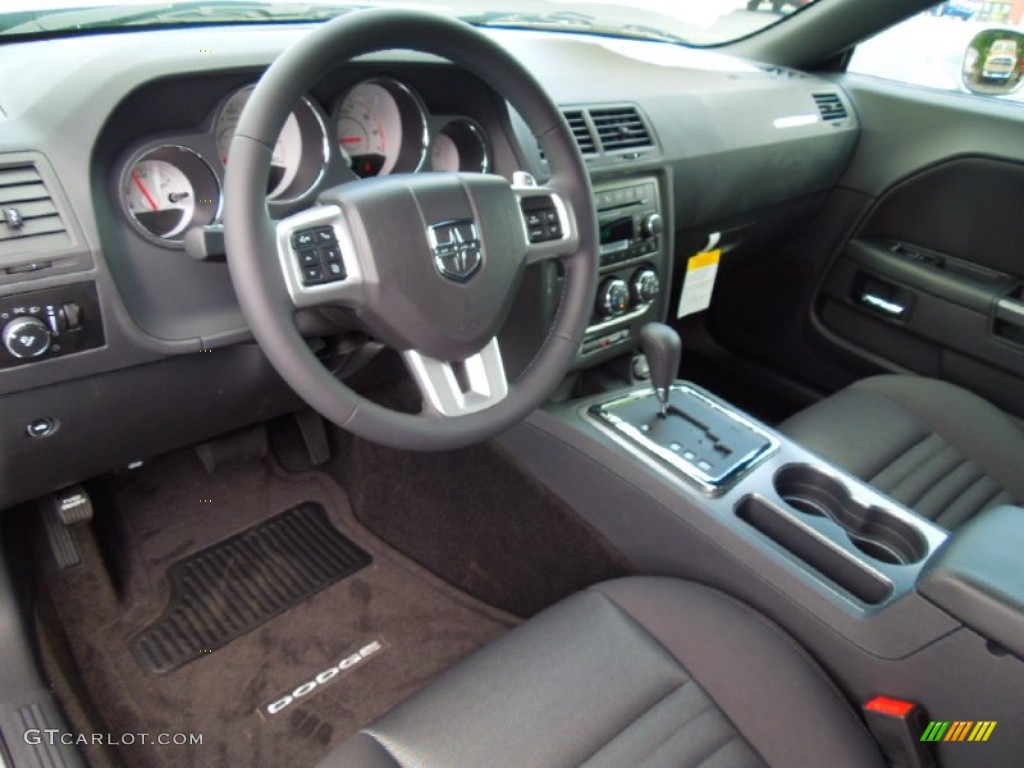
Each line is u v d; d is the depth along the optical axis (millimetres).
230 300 979
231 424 1203
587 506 1184
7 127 827
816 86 1872
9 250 802
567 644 882
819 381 2086
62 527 1354
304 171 994
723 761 775
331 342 1089
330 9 1322
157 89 884
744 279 2146
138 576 1403
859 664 883
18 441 933
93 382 930
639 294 1370
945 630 800
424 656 1334
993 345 1709
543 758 768
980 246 1753
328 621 1379
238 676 1283
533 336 1216
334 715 1242
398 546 1510
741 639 903
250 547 1484
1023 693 756
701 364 2311
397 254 819
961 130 1749
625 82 1478
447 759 766
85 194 843
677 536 1065
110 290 869
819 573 940
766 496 1066
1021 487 1327
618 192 1299
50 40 1042
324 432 1598
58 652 1205
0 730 1027
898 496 1279
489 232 890
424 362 876
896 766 875
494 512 1318
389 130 1104
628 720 805
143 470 1542
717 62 1865
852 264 1938
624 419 1208
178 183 946
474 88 1096
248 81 942
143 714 1219
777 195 1777
